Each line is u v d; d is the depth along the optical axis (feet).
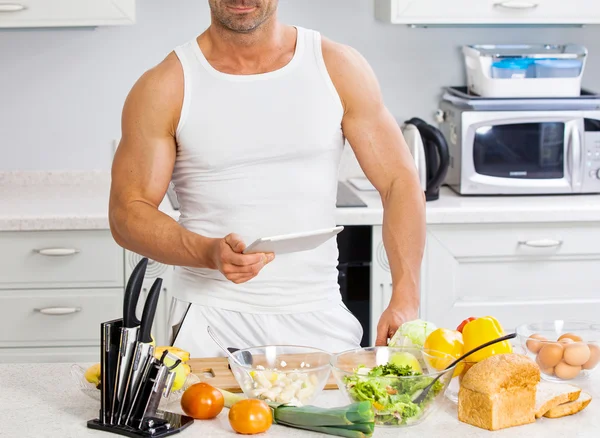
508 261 9.96
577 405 4.86
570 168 10.51
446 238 9.82
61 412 4.97
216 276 6.48
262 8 6.10
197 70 6.37
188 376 5.14
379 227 9.66
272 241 5.12
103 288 9.67
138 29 11.14
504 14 10.40
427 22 10.39
